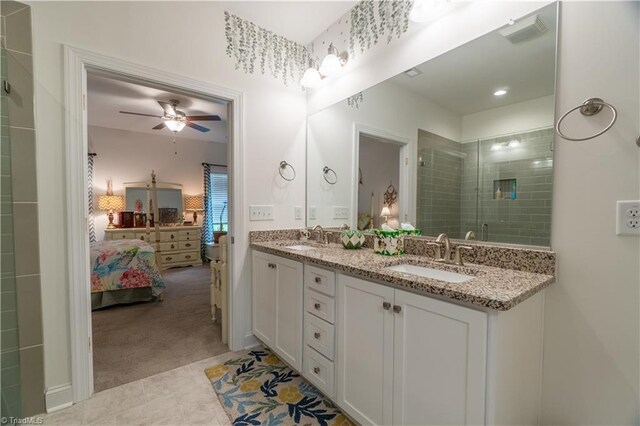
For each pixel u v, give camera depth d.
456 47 1.56
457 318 1.00
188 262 5.68
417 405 1.13
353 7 2.14
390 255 1.75
